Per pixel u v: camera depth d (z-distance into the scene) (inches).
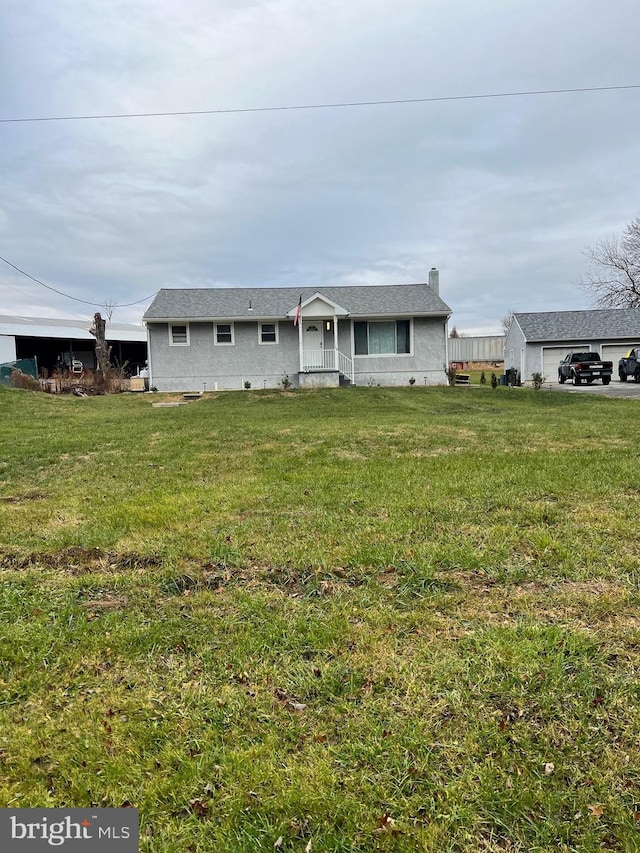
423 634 95.0
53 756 68.7
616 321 1095.6
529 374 1072.8
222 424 398.0
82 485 213.6
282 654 90.1
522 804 60.1
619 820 57.8
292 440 313.3
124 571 125.3
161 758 68.2
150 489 202.8
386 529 147.1
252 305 822.5
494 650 88.9
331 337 819.4
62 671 86.4
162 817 60.2
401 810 60.0
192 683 83.0
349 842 56.5
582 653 87.6
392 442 301.6
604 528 144.2
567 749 67.9
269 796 62.2
